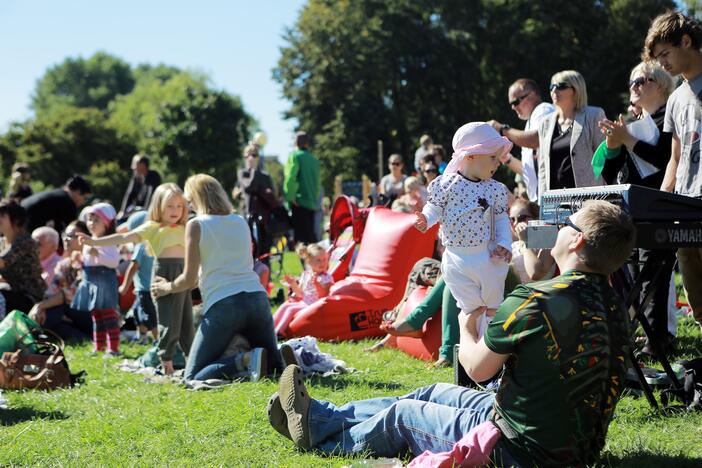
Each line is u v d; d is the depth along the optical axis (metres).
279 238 13.92
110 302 8.00
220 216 6.20
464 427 3.55
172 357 6.65
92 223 8.02
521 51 40.66
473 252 5.29
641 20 39.31
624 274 6.05
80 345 8.69
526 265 5.75
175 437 4.59
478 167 5.32
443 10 44.09
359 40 44.66
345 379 6.00
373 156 45.62
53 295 8.97
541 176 6.85
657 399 4.76
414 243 8.03
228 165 51.09
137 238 6.54
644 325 4.62
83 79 129.75
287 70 47.16
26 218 8.23
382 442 3.84
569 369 3.20
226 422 4.81
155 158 51.78
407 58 44.53
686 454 3.78
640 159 5.64
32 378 6.24
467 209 5.27
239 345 6.17
